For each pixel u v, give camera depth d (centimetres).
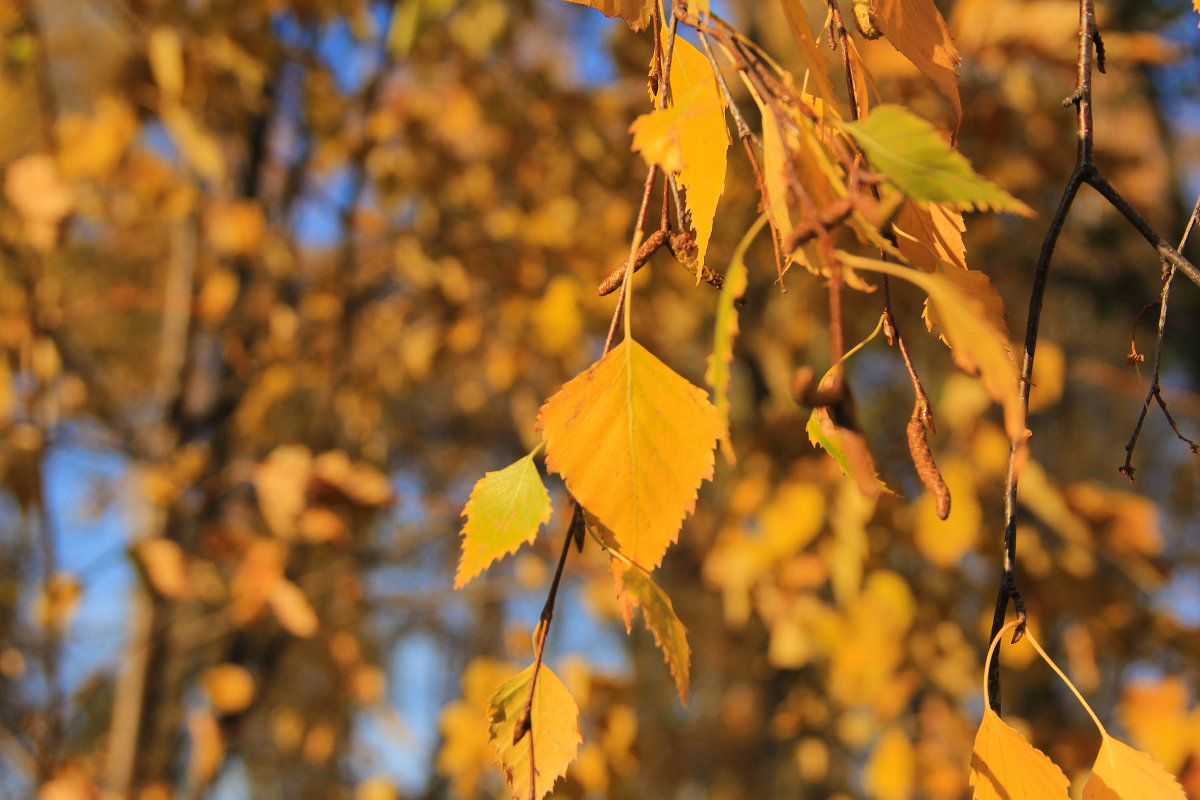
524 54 157
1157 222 153
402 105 143
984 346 35
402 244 149
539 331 130
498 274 143
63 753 129
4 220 112
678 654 39
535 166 149
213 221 132
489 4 137
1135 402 178
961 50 106
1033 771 39
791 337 147
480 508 40
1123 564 112
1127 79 150
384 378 160
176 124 105
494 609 217
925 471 39
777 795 208
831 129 38
